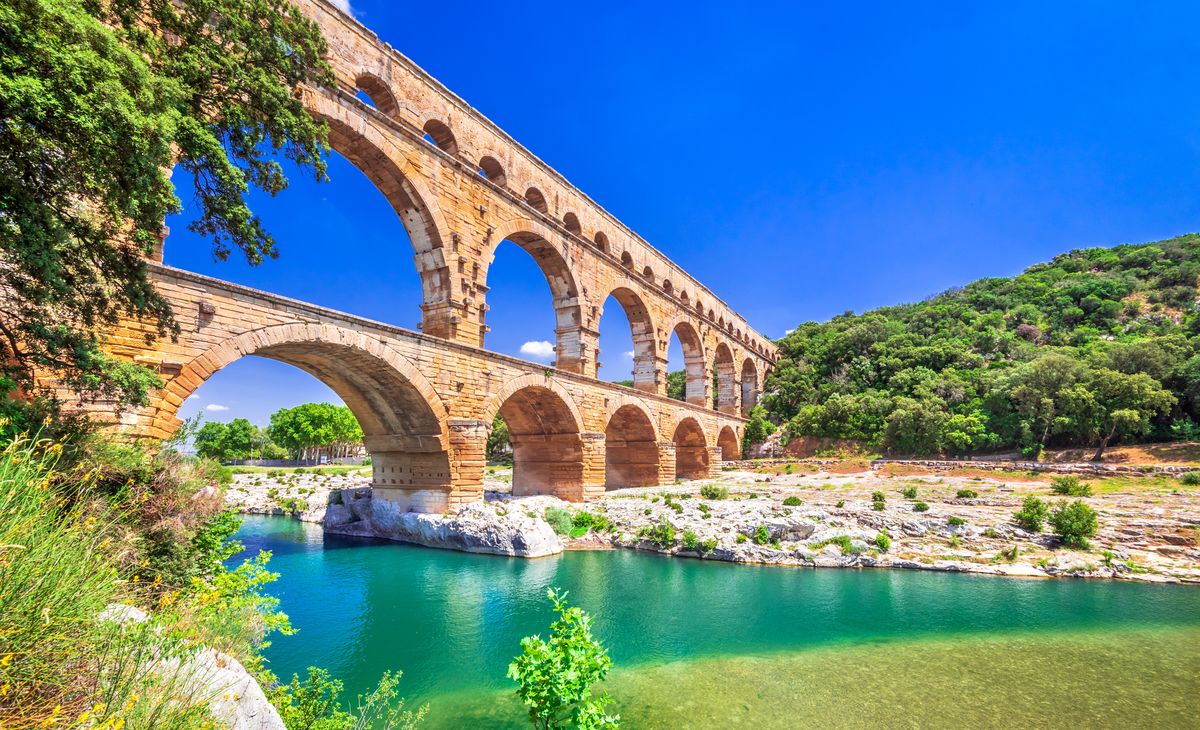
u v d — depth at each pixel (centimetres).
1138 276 11681
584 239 4919
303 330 2577
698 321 7212
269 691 1066
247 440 11719
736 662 1862
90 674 535
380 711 1498
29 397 1311
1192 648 1995
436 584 2759
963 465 6319
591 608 2420
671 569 3134
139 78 1129
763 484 6047
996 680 1728
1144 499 4250
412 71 3569
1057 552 3291
